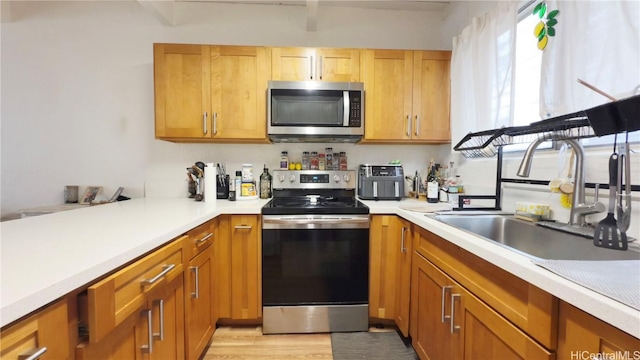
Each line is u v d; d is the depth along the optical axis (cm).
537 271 69
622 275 63
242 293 179
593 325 57
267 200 212
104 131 229
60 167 227
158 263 99
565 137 105
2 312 49
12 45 222
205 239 150
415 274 153
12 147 226
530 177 145
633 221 98
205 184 191
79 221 124
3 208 226
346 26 238
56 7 224
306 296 179
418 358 158
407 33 240
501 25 157
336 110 199
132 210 160
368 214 177
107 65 227
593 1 104
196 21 230
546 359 68
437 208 171
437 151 240
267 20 234
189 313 129
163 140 212
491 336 90
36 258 73
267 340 174
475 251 93
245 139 204
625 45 93
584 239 100
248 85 199
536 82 152
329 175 224
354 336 178
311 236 176
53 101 226
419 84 206
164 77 196
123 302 79
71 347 66
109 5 226
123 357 83
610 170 92
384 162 240
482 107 169
